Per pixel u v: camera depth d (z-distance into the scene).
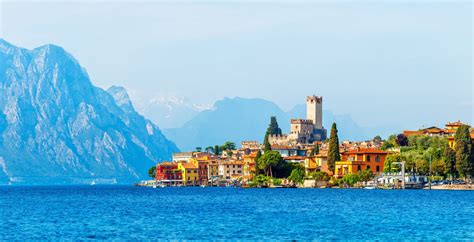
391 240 179.75
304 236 189.12
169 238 187.25
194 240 182.75
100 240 184.75
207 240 182.75
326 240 180.88
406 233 194.00
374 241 178.25
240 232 199.25
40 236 195.12
